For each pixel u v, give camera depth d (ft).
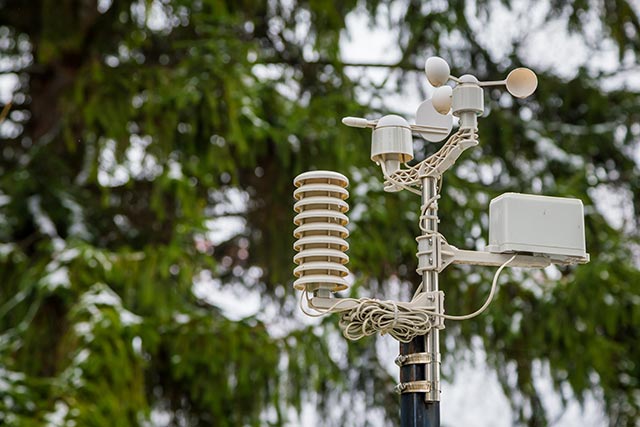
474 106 20.67
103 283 49.85
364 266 53.67
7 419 43.57
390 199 54.75
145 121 52.29
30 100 60.59
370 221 53.67
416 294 21.58
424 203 21.66
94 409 45.03
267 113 54.24
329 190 20.79
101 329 46.52
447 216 58.18
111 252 54.65
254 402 52.49
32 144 59.52
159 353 52.95
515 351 59.26
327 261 20.57
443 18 62.23
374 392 61.57
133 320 47.57
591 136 65.21
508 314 57.82
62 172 55.36
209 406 54.60
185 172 52.75
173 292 50.49
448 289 58.54
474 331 58.49
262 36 61.98
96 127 51.96
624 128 65.62
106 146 51.08
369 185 54.49
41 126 59.00
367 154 55.62
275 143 55.11
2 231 53.26
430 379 20.68
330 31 57.47
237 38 58.13
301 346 52.11
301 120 53.62
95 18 56.08
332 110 55.57
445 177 57.77
